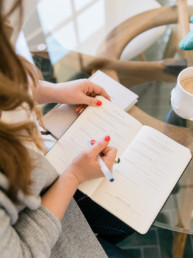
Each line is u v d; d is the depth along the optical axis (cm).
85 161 61
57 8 99
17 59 34
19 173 40
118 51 85
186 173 69
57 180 60
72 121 72
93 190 61
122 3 97
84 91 72
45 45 88
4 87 31
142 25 90
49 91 71
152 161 63
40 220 52
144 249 115
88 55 85
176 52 84
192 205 69
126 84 79
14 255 45
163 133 70
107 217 75
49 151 66
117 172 63
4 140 37
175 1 93
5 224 42
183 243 111
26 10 97
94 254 65
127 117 69
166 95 77
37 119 63
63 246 64
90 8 98
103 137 67
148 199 60
